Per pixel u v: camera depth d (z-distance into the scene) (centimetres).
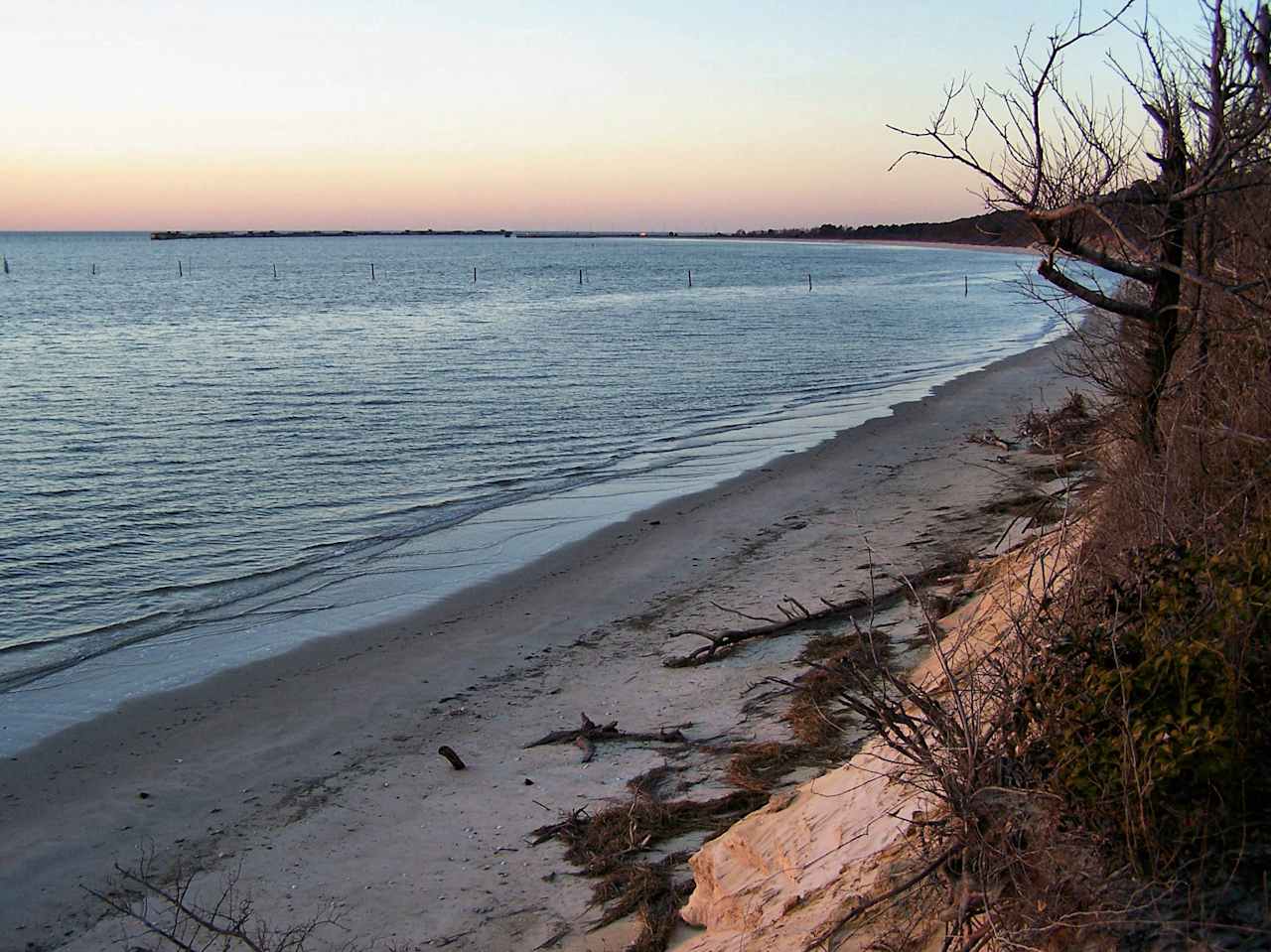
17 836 805
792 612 1170
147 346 4359
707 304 7075
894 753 543
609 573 1445
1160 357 637
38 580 1457
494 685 1073
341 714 1020
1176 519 494
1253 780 336
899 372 3550
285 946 626
